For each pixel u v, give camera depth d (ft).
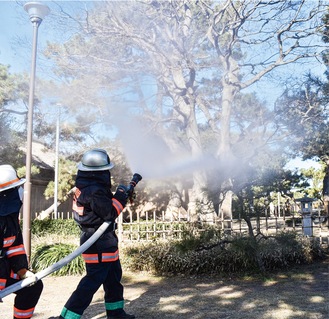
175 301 14.74
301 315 12.30
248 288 16.76
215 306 13.79
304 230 26.50
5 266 9.48
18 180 9.78
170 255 21.40
